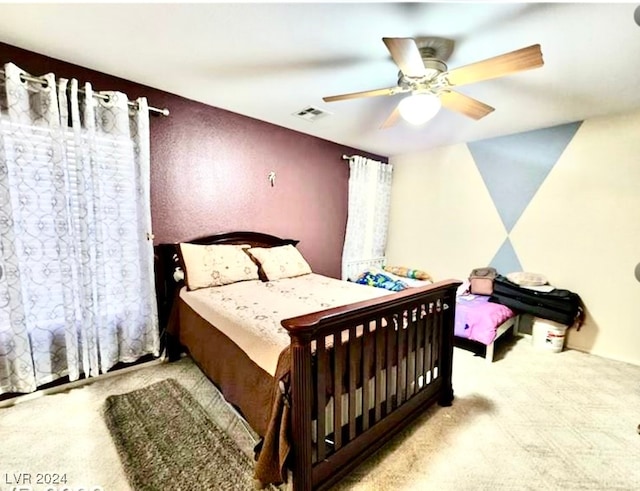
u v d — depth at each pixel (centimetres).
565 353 297
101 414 188
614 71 201
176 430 175
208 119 282
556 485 146
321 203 389
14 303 188
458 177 391
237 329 174
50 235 201
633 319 276
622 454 166
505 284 319
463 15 152
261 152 323
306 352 122
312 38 176
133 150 234
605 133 284
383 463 157
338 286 268
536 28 160
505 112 278
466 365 270
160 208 261
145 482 141
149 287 245
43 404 197
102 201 220
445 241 407
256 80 231
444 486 144
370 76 221
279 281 283
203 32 173
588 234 296
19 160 188
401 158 453
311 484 129
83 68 215
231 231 306
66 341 208
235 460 155
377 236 452
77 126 203
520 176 338
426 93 179
